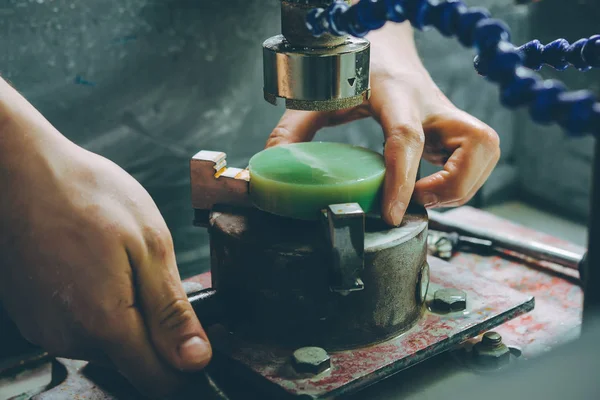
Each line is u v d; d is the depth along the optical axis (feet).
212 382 1.98
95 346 1.96
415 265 2.02
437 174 2.18
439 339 2.02
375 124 3.58
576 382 1.52
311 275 1.93
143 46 2.95
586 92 1.38
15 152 1.93
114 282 1.89
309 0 1.81
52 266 1.91
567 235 3.89
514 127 4.15
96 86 2.92
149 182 3.13
